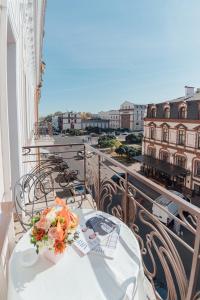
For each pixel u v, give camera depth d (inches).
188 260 145.9
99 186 104.7
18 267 42.4
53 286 37.9
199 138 618.5
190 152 652.1
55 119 1859.0
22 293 36.7
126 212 75.2
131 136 1243.2
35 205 108.2
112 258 44.4
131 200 72.5
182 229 188.5
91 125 1835.6
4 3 61.2
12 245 62.9
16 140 106.9
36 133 392.2
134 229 70.7
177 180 684.7
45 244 41.5
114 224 56.9
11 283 38.9
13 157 106.7
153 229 60.0
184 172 661.3
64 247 41.8
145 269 65.5
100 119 1895.9
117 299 35.6
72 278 39.5
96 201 109.9
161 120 756.0
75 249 46.8
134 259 44.5
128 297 36.4
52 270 41.4
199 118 614.5
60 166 121.6
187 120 650.8
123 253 46.2
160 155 778.8
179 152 692.1
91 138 1419.8
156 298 61.4
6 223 52.8
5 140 68.2
